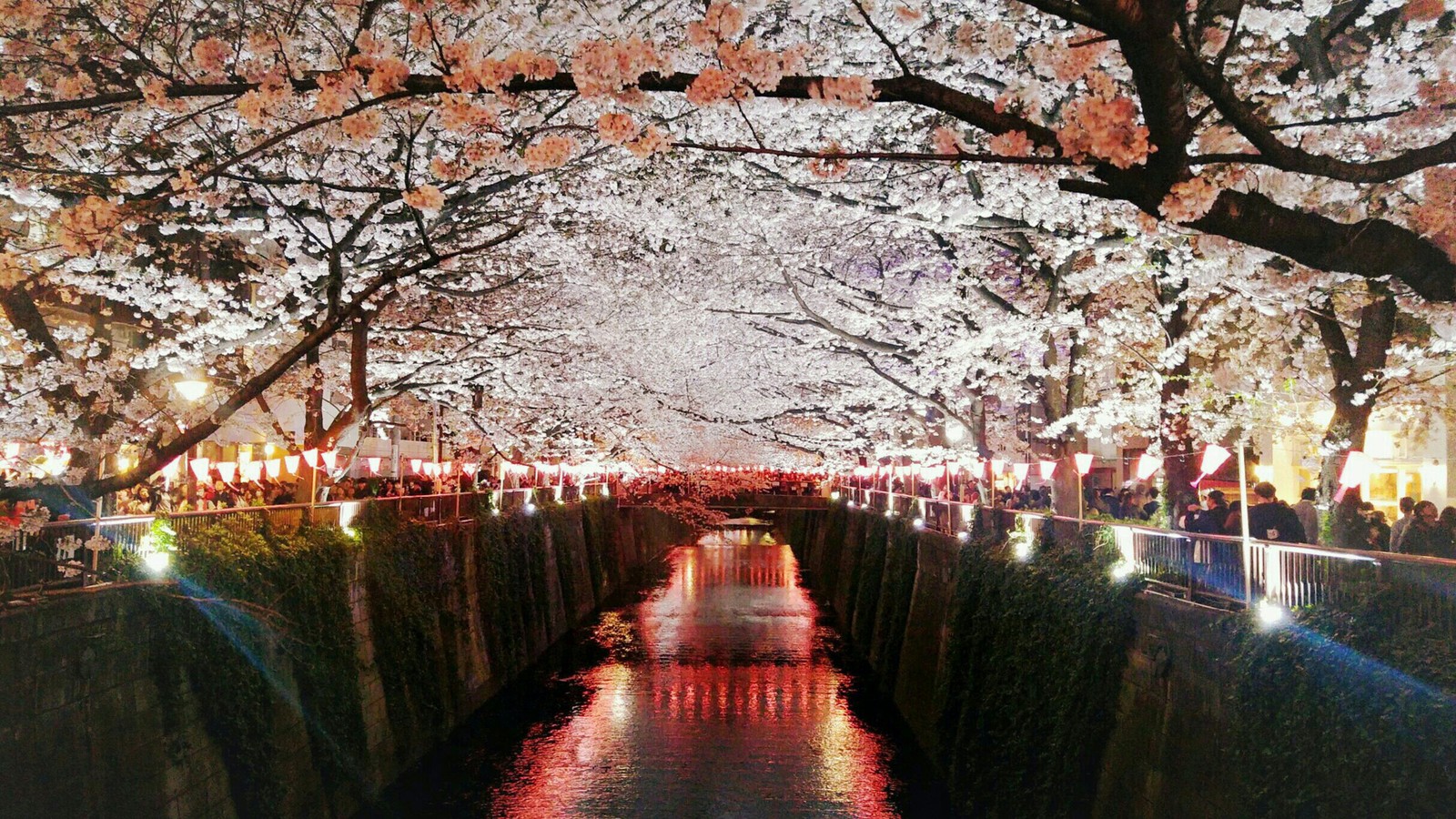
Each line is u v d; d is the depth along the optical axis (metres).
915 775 18.58
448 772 18.75
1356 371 14.77
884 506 32.69
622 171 18.92
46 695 9.18
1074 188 6.24
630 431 32.72
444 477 24.98
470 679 22.45
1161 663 9.90
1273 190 8.42
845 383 26.25
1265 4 13.55
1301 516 13.89
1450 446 23.75
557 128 14.83
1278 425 21.66
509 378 23.92
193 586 11.65
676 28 15.06
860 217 17.69
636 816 16.47
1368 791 6.68
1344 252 6.37
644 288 25.44
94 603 9.93
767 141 17.09
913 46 15.15
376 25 13.13
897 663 24.20
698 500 48.91
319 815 14.20
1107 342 18.67
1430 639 6.69
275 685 13.19
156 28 11.64
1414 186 10.44
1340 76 12.07
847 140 16.69
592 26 12.82
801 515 65.56
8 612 8.78
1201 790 8.91
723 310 22.92
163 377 16.78
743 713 23.11
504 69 6.35
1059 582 12.41
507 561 26.42
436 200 8.40
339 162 15.75
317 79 6.84
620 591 46.16
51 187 12.24
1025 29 14.13
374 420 27.97
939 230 17.20
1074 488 17.22
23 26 9.79
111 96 6.70
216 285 17.27
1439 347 14.60
